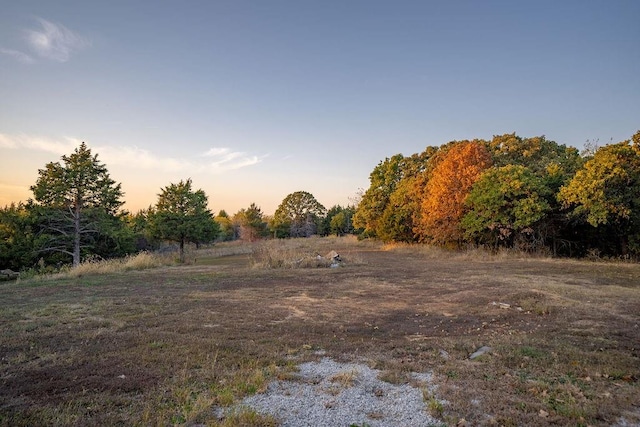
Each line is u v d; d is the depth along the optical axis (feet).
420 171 141.28
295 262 69.82
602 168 65.05
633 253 73.56
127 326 27.78
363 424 12.93
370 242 148.97
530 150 113.91
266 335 25.17
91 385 16.62
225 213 295.28
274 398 15.19
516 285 43.34
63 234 87.71
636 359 19.33
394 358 20.36
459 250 96.02
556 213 80.79
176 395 15.40
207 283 50.49
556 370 18.04
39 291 44.98
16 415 13.58
